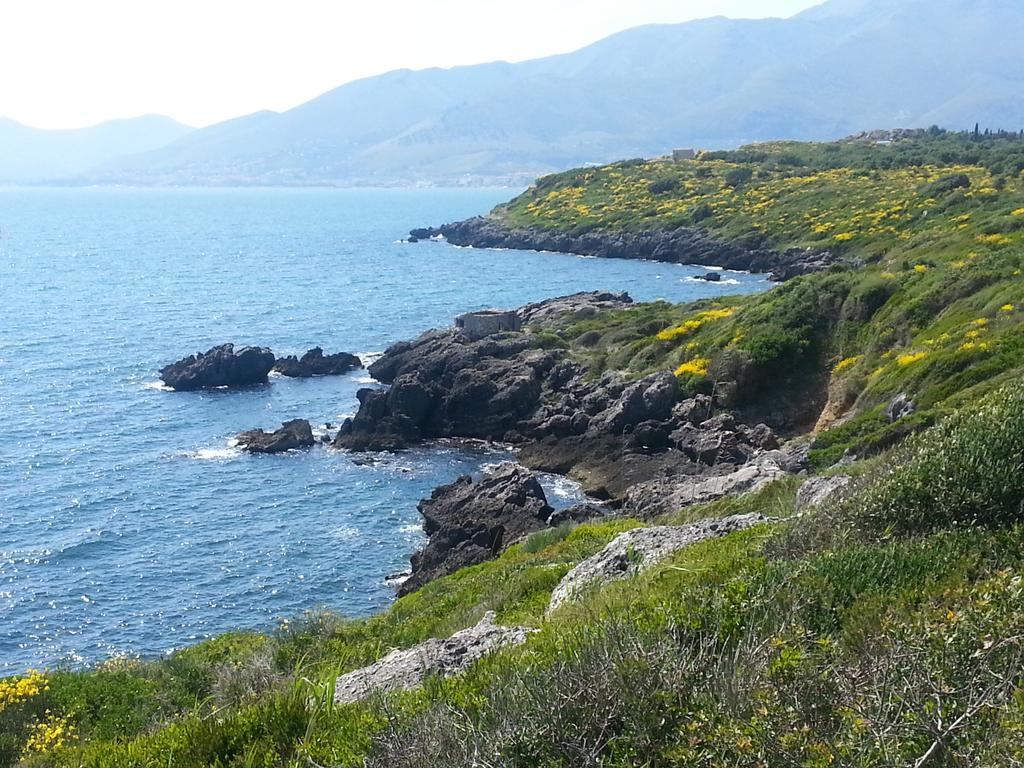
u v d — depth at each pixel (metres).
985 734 4.95
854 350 47.72
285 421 54.84
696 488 32.03
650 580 11.54
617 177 170.38
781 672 5.72
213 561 35.81
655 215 140.38
